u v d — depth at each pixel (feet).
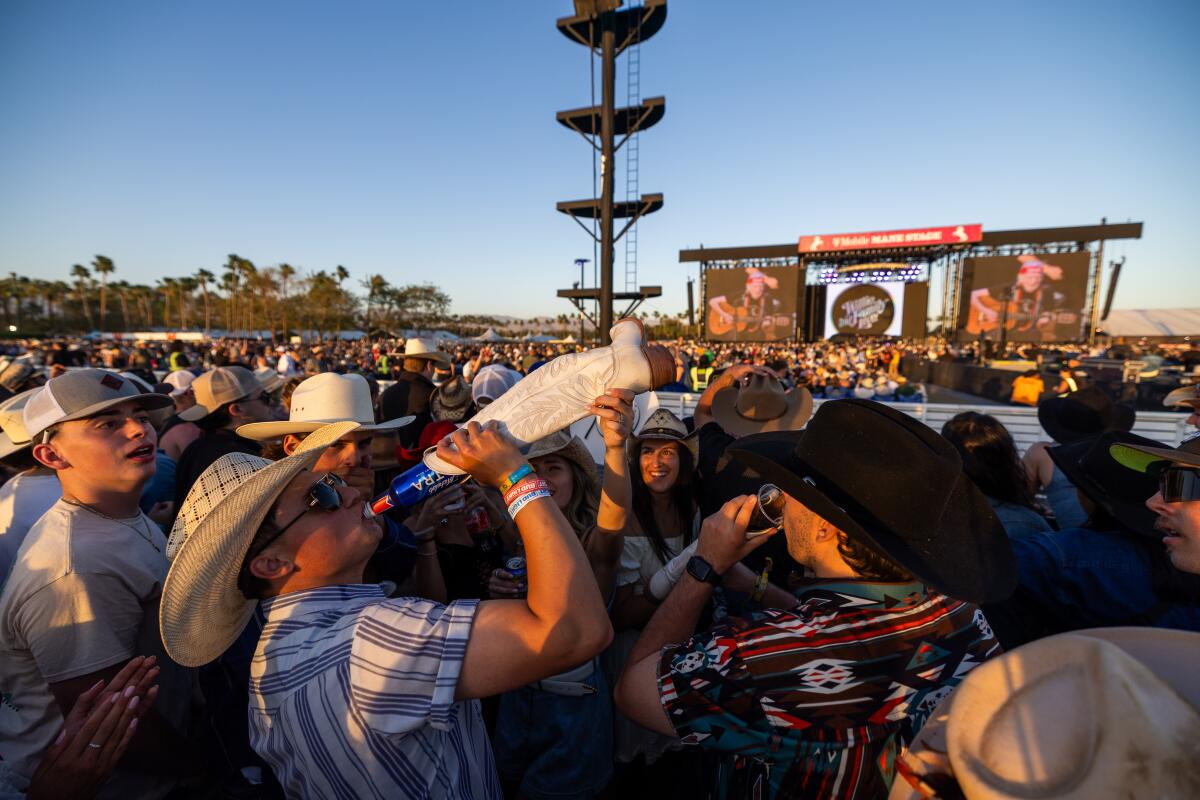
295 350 102.01
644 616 6.06
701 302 126.41
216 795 5.29
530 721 5.86
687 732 3.32
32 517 6.82
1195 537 4.31
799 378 43.11
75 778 3.62
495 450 3.26
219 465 3.94
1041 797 1.41
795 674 3.06
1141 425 17.21
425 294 224.12
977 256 116.67
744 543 3.89
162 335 197.47
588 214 24.86
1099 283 108.68
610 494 5.04
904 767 1.96
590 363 3.91
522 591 5.65
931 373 63.98
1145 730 1.31
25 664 4.93
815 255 122.01
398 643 2.93
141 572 5.26
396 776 2.92
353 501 3.61
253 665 3.31
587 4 20.44
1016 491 7.28
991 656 3.24
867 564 3.22
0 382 14.39
